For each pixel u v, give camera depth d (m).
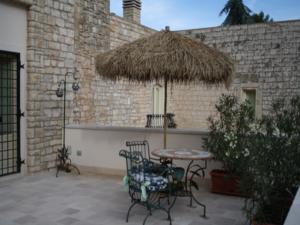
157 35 4.25
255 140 2.92
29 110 5.30
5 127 5.15
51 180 5.04
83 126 5.70
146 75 4.14
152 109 10.87
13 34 5.03
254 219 2.87
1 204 3.90
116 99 8.75
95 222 3.37
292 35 9.81
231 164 4.24
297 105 3.00
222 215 3.62
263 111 10.26
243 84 10.60
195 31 11.18
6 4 4.89
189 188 4.34
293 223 1.73
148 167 3.72
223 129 4.34
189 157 3.60
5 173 5.07
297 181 2.89
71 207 3.82
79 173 5.46
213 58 4.07
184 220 3.46
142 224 3.33
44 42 5.50
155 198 4.14
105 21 7.94
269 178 2.80
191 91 11.57
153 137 5.09
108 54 4.40
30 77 5.28
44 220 3.41
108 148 5.46
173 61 3.82
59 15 5.79
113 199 4.13
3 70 5.17
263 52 10.25
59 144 5.87
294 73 9.84
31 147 5.35
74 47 6.47
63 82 5.94
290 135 2.91
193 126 11.60
